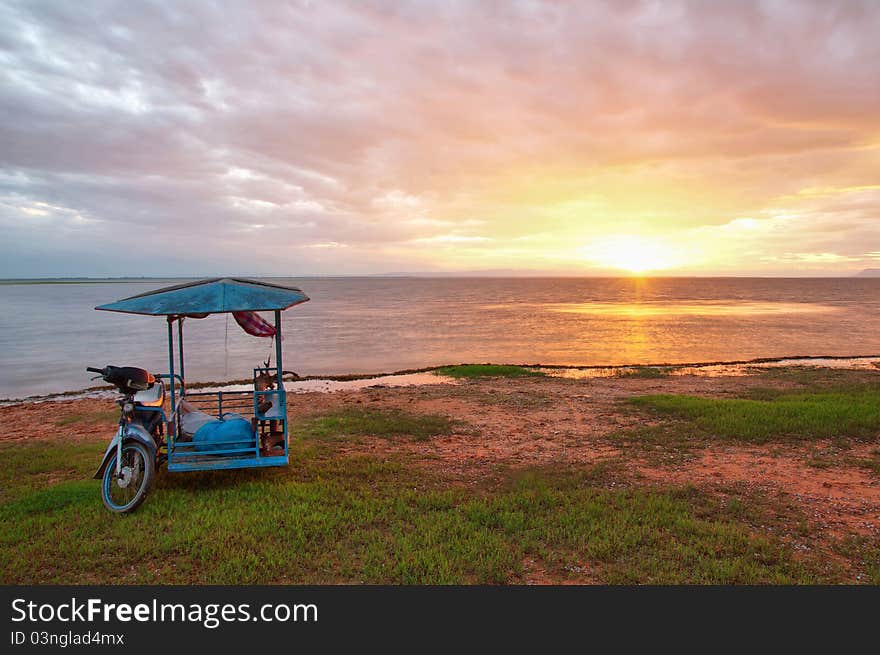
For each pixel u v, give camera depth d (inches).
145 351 1119.0
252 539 203.2
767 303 3181.6
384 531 216.4
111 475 243.1
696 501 252.2
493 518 225.9
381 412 479.8
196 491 261.3
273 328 273.1
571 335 1421.0
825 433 378.0
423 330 1558.8
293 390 650.8
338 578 178.2
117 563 189.2
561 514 231.1
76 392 698.8
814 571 183.5
